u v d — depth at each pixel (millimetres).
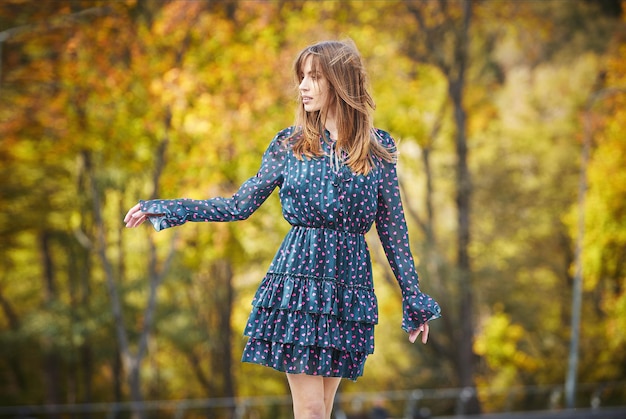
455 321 31797
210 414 34438
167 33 22266
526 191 36656
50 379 31484
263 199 3566
